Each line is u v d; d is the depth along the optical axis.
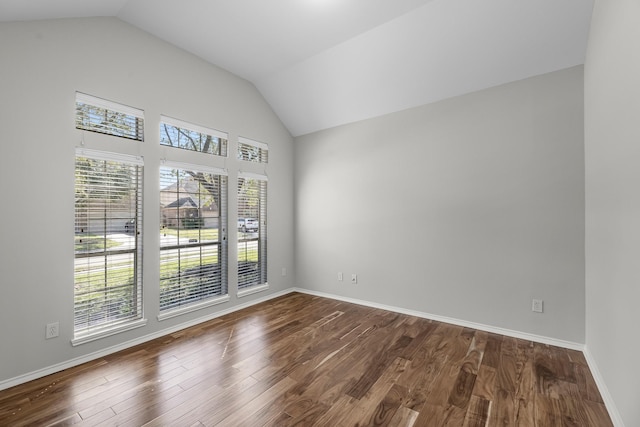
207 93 3.46
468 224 3.20
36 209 2.23
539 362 2.43
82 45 2.47
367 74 3.39
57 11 2.23
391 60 3.15
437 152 3.39
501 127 3.00
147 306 2.89
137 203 2.86
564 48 2.56
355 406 1.89
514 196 2.94
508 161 2.97
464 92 3.19
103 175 2.63
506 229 2.98
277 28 2.88
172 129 3.15
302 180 4.61
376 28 2.87
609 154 1.88
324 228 4.37
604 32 1.95
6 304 2.10
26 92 2.18
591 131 2.34
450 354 2.58
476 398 1.97
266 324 3.29
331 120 4.17
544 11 2.36
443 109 3.35
